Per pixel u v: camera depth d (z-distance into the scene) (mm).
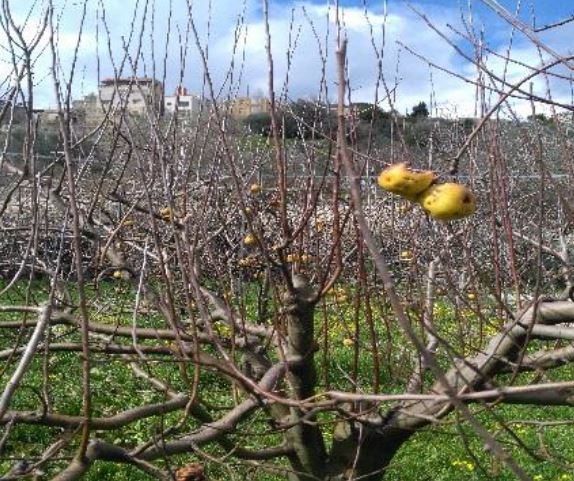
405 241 5699
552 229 6578
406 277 5305
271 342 4613
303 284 3939
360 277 3795
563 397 3539
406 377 4508
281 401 2945
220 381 9242
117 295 6754
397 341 6254
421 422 3775
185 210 3961
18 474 3100
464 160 6082
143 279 3945
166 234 5598
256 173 6195
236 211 5543
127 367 9703
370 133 4102
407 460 7586
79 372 9656
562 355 3623
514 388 2273
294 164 5363
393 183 2406
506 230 4031
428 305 4363
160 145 3555
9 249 7844
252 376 4211
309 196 4062
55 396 8805
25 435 7422
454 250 5957
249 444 6676
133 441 7605
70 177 2686
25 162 3766
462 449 7863
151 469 3301
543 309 3529
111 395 9086
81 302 2705
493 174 4246
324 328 4277
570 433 8523
